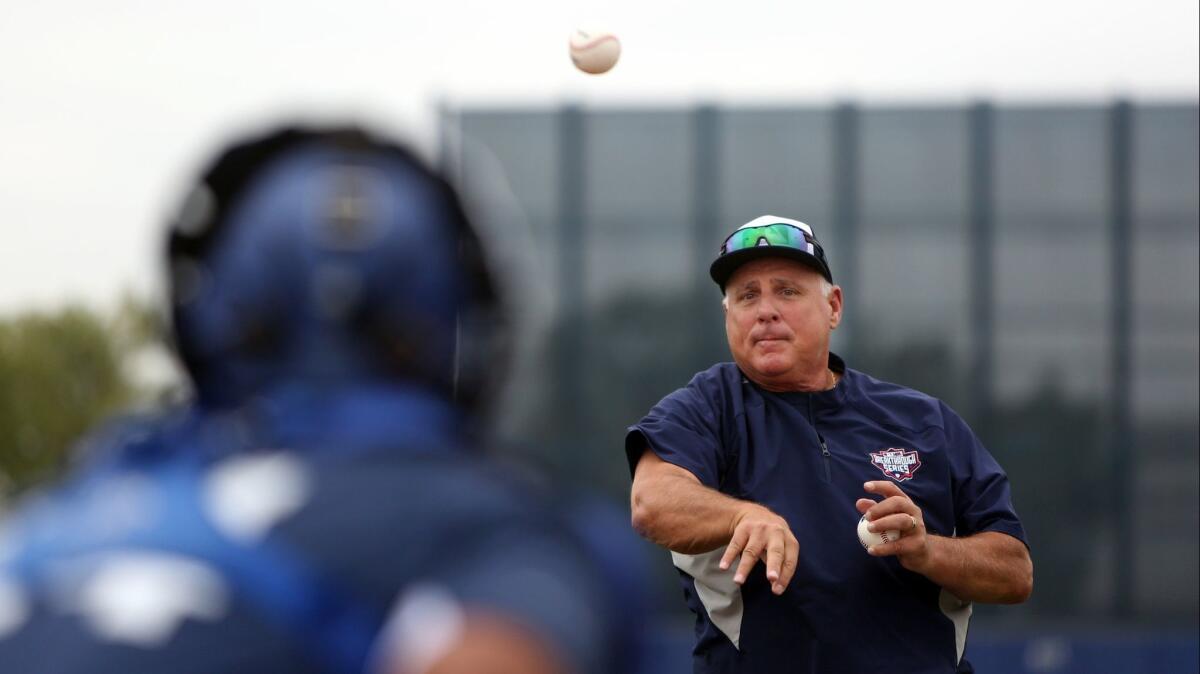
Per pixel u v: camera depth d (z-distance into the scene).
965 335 46.75
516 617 3.43
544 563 3.66
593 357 46.94
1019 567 13.15
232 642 3.49
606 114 47.38
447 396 4.30
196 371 4.31
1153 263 46.69
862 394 13.80
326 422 4.00
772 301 13.56
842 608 12.75
